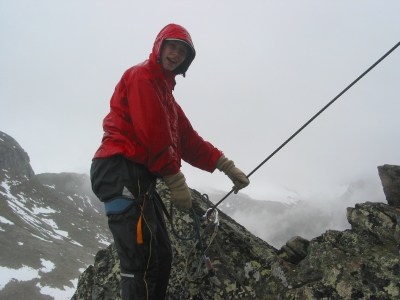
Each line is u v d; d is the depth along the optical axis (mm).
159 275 1968
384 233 2338
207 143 2455
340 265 2270
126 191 1757
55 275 41250
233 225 2869
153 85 1809
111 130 1838
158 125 1701
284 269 2447
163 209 2109
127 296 1736
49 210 74750
